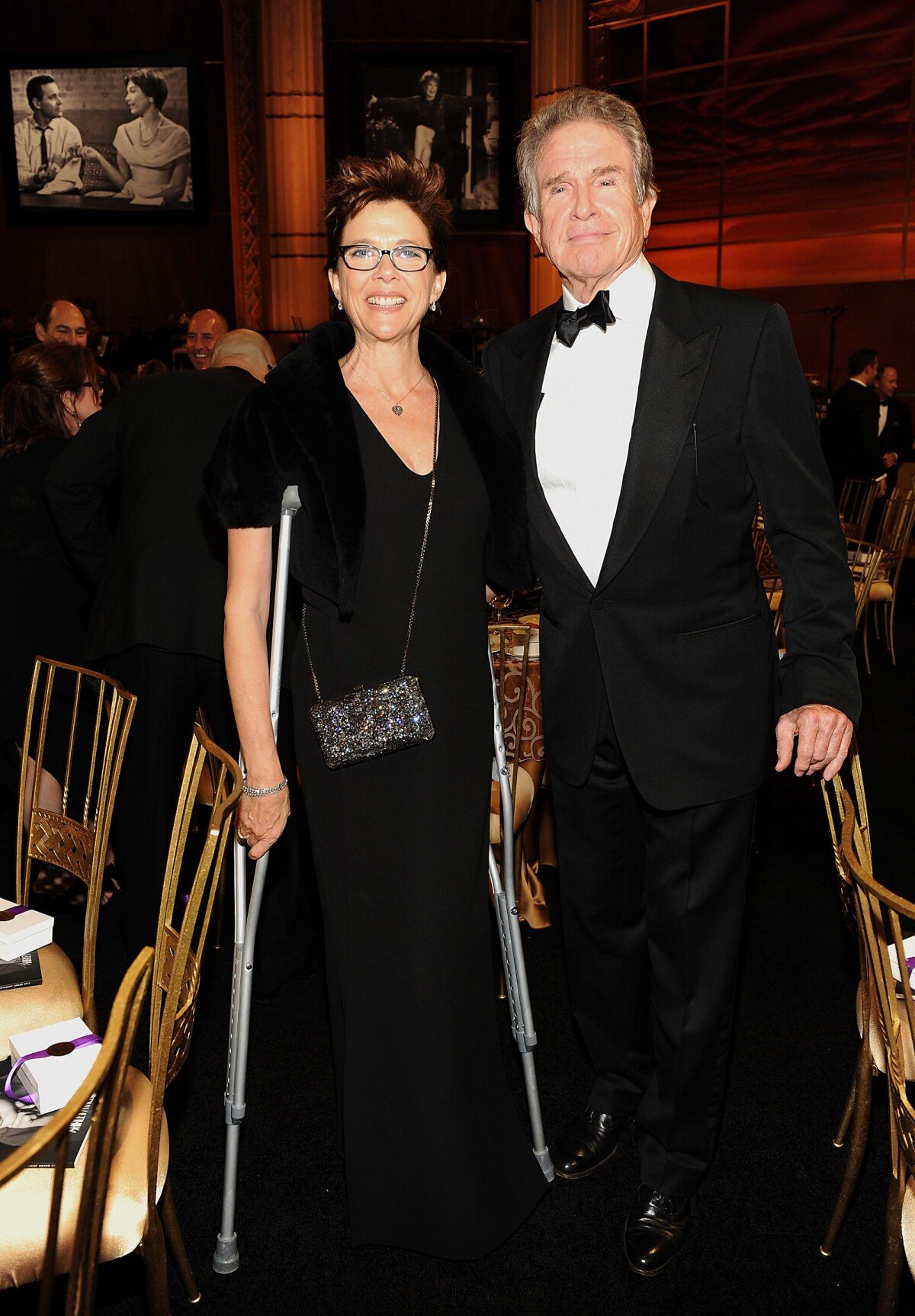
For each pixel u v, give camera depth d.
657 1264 1.91
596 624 1.81
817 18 11.79
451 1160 1.86
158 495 2.60
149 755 2.64
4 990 1.71
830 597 1.73
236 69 12.77
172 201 13.34
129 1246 1.43
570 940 2.08
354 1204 1.89
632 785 1.93
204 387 2.67
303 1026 2.70
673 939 1.88
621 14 12.73
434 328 13.64
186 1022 1.64
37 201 13.31
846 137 11.90
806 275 12.45
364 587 1.75
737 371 1.70
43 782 3.10
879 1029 1.64
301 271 12.94
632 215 1.71
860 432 7.77
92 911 2.00
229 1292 1.88
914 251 11.73
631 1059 2.15
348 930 1.82
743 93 12.38
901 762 4.57
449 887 1.81
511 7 13.02
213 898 1.66
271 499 1.68
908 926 3.06
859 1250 1.98
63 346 3.09
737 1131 2.31
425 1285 1.90
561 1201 2.10
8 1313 1.85
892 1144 1.57
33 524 3.04
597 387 1.78
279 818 1.78
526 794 2.86
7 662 3.03
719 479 1.74
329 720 1.74
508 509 1.82
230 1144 1.90
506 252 13.62
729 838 1.84
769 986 2.89
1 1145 1.38
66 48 12.98
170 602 2.57
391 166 1.67
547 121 1.73
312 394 1.68
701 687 1.79
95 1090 0.97
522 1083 2.46
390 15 12.97
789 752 1.72
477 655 1.84
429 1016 1.82
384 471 1.73
